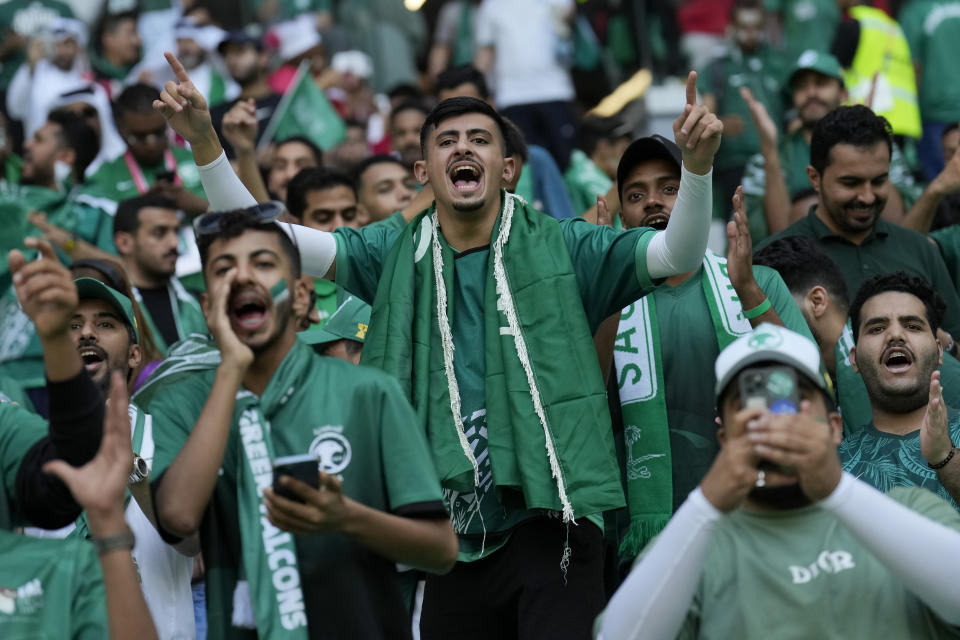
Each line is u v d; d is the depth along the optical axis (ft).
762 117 105.40
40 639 52.13
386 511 54.65
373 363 65.31
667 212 77.71
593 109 147.43
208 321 55.21
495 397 64.23
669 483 71.56
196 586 70.49
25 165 114.52
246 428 53.98
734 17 135.64
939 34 136.26
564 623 64.49
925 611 48.85
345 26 173.37
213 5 165.68
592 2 162.81
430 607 67.56
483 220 67.92
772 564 49.60
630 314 73.72
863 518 47.01
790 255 81.46
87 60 159.63
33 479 53.42
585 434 63.31
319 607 53.93
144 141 115.34
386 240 70.23
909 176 114.42
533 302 65.05
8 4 152.05
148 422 65.00
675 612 47.93
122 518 51.31
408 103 122.11
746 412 47.47
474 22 164.35
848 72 130.93
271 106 131.85
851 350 73.41
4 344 96.43
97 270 78.23
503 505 64.90
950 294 90.02
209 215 55.31
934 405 64.80
